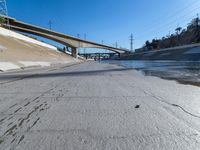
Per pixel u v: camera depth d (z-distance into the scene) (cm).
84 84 973
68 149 283
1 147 290
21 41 5975
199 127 367
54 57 5819
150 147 289
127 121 400
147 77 1281
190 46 5219
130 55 10719
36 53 4878
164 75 1398
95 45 11644
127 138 320
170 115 439
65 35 9675
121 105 534
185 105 523
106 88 838
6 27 7300
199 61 3403
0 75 1555
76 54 10894
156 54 7069
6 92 759
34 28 8525
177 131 347
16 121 407
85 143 302
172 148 286
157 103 551
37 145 296
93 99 617
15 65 2544
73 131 349
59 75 1512
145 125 377
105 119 414
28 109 502
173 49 6219
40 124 387
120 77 1302
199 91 737
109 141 309
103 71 1922
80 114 453
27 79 1240
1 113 468
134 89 801
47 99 623
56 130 355
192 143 302
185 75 1377
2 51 2983
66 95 691
